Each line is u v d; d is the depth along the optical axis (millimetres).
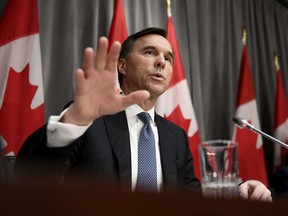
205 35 2658
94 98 708
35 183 145
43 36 1973
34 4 1832
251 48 2994
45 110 1943
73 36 2037
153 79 1399
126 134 1266
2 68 1731
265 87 3033
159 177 1286
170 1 2484
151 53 1438
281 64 3223
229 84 2754
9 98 1682
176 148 1408
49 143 731
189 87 2512
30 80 1743
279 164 2801
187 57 2543
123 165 1188
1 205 142
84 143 1186
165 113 2158
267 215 152
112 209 143
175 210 146
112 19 2057
